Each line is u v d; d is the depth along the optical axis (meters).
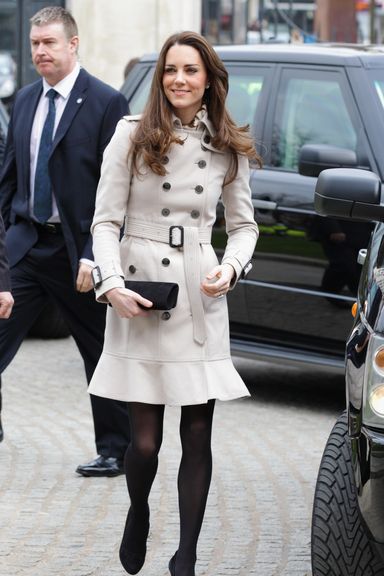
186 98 10.93
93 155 14.73
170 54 10.92
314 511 10.74
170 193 11.04
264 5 36.78
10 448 16.44
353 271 18.09
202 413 11.18
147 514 11.34
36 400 19.50
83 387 20.56
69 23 14.80
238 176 11.38
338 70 18.78
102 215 11.15
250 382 21.16
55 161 14.75
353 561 10.52
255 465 15.91
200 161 11.10
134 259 11.11
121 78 34.12
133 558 11.34
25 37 36.72
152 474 11.21
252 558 12.36
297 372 22.17
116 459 15.17
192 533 10.97
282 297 18.73
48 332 25.00
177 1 34.06
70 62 14.78
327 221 18.27
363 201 11.36
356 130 18.28
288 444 17.05
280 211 18.67
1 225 13.44
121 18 33.94
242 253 11.25
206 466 11.15
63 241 14.98
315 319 18.50
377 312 10.11
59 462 15.78
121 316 10.81
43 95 14.98
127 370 11.05
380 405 9.64
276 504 14.22
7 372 21.69
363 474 9.66
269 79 19.39
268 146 19.06
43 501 14.14
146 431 11.16
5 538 12.84
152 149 10.94
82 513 13.73
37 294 15.29
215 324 11.15
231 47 20.14
